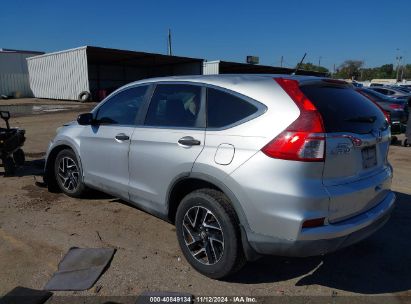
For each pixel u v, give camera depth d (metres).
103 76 39.28
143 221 4.69
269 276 3.53
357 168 3.17
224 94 3.41
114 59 35.62
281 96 3.07
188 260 3.61
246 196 3.03
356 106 3.39
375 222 3.32
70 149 5.30
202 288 3.31
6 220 4.67
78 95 30.64
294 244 2.89
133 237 4.25
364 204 3.22
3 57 38.19
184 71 39.00
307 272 3.62
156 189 3.88
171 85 3.96
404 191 6.18
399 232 4.55
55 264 3.64
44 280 3.37
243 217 3.09
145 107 4.15
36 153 9.01
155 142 3.83
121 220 4.71
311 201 2.84
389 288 3.38
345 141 3.01
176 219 3.65
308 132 2.86
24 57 39.56
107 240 4.16
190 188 3.73
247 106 3.21
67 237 4.22
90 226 4.52
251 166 3.01
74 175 5.34
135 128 4.16
